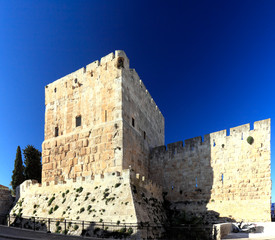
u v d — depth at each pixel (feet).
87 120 106.73
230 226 85.61
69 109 113.70
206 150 108.58
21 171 150.00
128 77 109.29
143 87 128.06
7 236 63.36
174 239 79.15
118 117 98.89
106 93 104.83
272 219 98.78
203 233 78.79
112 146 96.63
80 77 114.73
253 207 92.22
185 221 82.43
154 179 118.52
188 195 106.93
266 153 94.79
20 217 90.94
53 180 104.06
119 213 72.49
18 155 152.35
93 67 111.86
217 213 97.81
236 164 100.07
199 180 106.63
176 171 113.60
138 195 79.97
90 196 83.30
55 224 80.94
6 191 109.91
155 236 74.23
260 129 98.07
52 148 112.57
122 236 66.90
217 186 101.71
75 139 106.93
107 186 82.99
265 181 92.58
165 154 119.14
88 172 99.19
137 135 110.93
